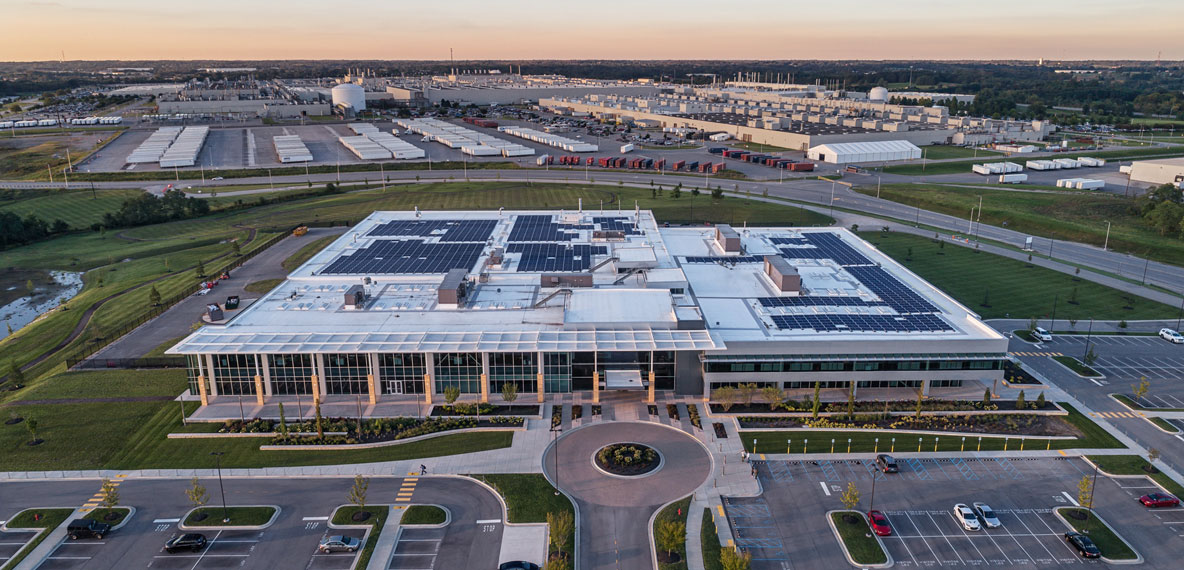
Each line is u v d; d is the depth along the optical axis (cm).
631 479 8056
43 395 10094
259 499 7719
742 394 9500
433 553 6850
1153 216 18950
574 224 16550
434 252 14225
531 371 9944
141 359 11244
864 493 7819
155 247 19075
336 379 9944
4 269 17700
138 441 8894
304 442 8788
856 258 14188
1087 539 6869
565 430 9131
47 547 6975
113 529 7244
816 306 11419
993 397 10044
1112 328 12706
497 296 11706
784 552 6894
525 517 7369
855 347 9931
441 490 7881
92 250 19112
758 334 10294
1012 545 6956
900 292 12094
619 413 9581
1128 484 7956
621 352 10069
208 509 7538
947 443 8825
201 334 10131
